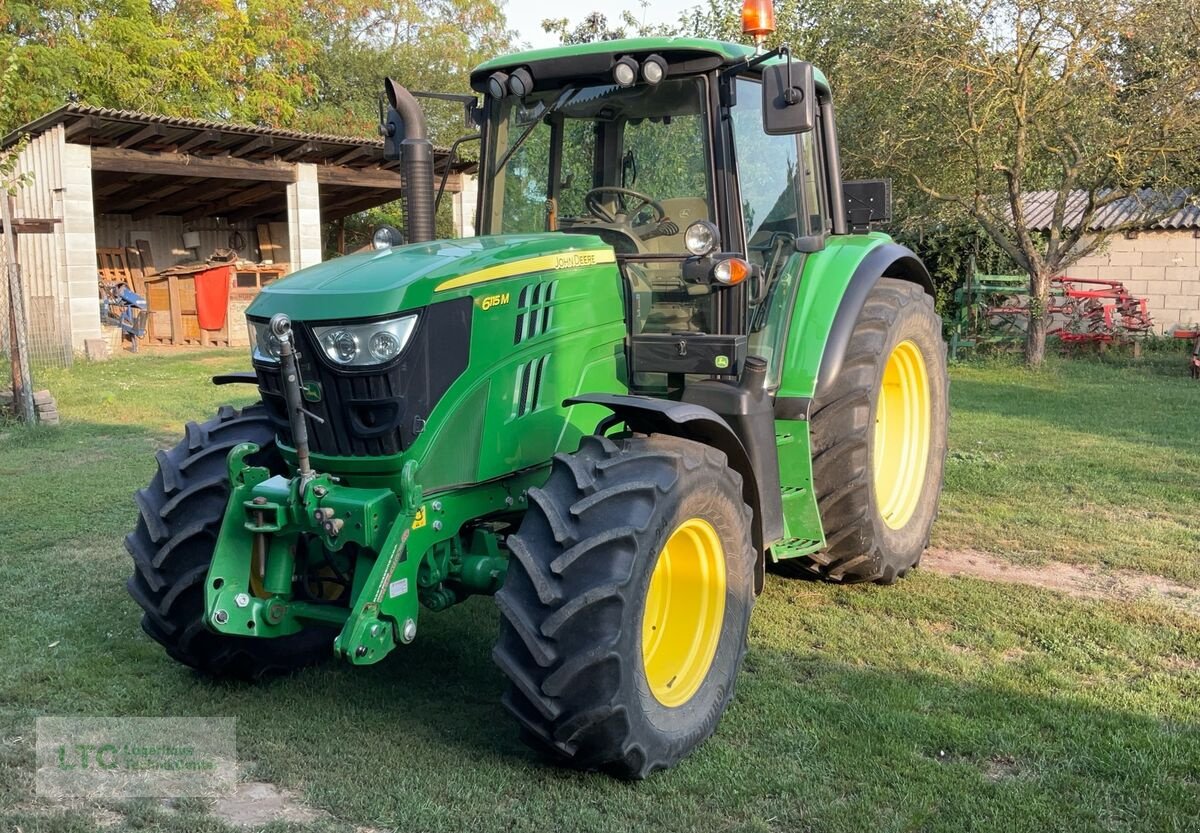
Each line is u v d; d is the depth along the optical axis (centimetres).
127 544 396
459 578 367
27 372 961
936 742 356
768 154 453
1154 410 1059
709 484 351
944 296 1712
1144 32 1250
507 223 452
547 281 378
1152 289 1775
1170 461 802
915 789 324
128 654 435
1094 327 1622
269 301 357
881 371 482
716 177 407
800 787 326
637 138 423
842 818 308
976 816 309
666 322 420
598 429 375
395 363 332
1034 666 420
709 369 395
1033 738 359
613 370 407
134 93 2105
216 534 381
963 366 1456
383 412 337
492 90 434
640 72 411
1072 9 1227
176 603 379
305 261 1727
